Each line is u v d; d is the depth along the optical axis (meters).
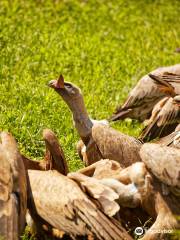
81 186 11.25
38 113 16.16
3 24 22.23
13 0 24.75
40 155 14.71
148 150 11.77
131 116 16.66
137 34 23.95
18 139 14.95
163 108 15.71
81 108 14.61
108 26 24.34
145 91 16.39
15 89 17.52
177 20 26.09
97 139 13.95
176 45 23.39
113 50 21.84
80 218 10.92
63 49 21.28
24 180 11.17
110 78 19.55
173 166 11.62
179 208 11.73
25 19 23.25
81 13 24.95
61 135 15.43
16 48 20.44
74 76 19.36
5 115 15.69
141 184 11.84
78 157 14.62
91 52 21.25
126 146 13.84
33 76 18.88
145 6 26.83
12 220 10.74
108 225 10.84
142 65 20.83
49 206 11.13
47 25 23.14
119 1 26.73
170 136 14.09
